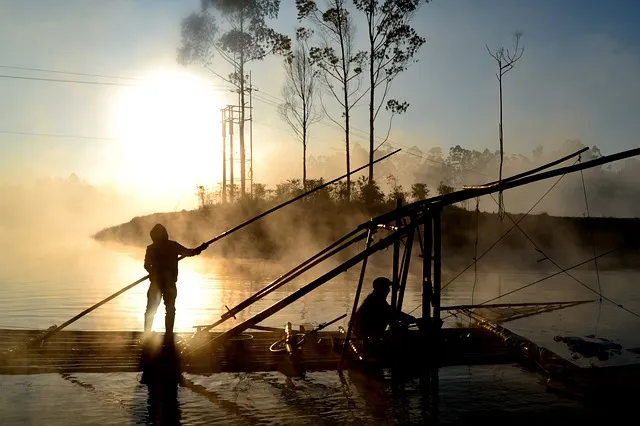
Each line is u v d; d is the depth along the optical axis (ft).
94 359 29.22
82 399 23.77
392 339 31.35
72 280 69.41
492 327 37.04
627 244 116.67
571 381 27.20
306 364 29.50
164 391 25.11
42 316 43.34
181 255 31.30
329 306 50.01
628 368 29.12
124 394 24.53
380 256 98.99
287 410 23.11
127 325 40.16
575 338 35.55
